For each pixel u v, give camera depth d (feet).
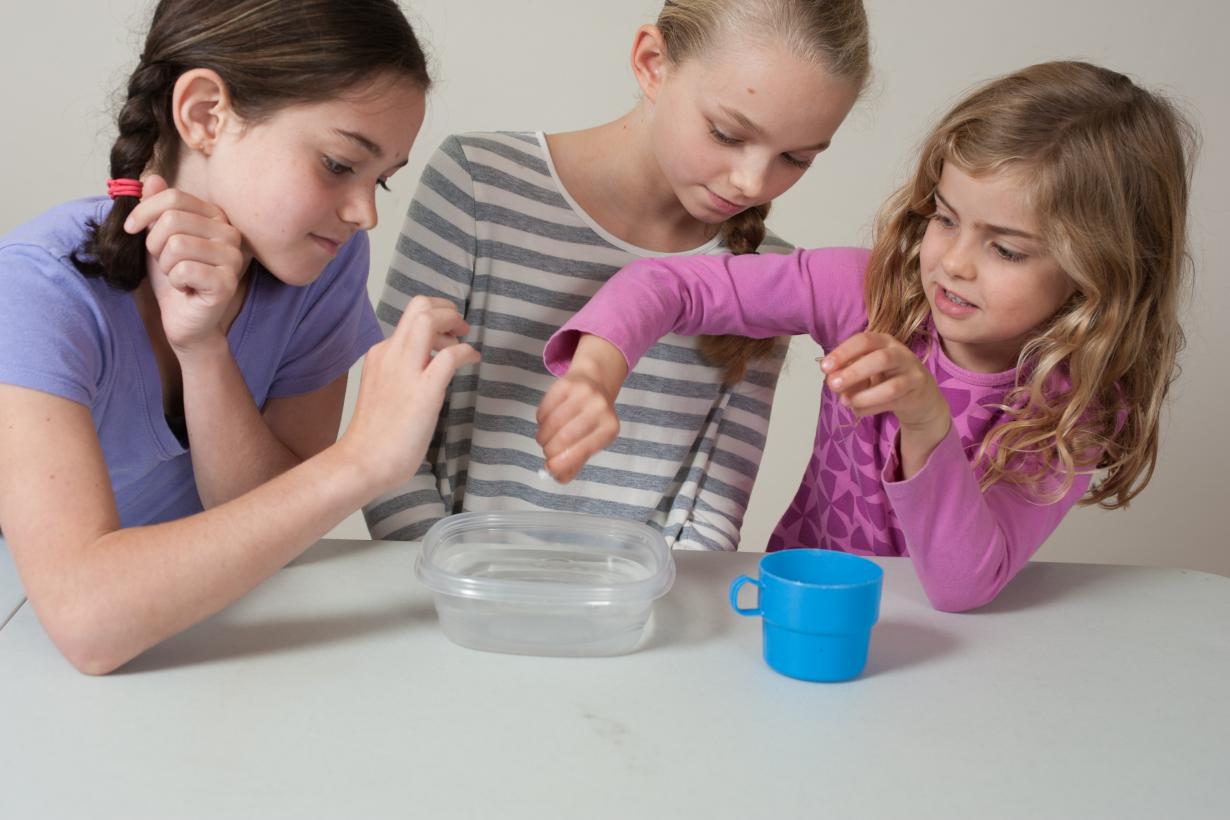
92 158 7.72
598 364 3.76
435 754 2.49
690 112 3.94
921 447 3.39
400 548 3.70
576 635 2.98
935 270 3.88
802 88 3.73
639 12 7.88
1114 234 3.75
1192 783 2.57
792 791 2.43
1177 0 8.28
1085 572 3.88
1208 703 2.95
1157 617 3.51
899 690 2.92
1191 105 8.42
